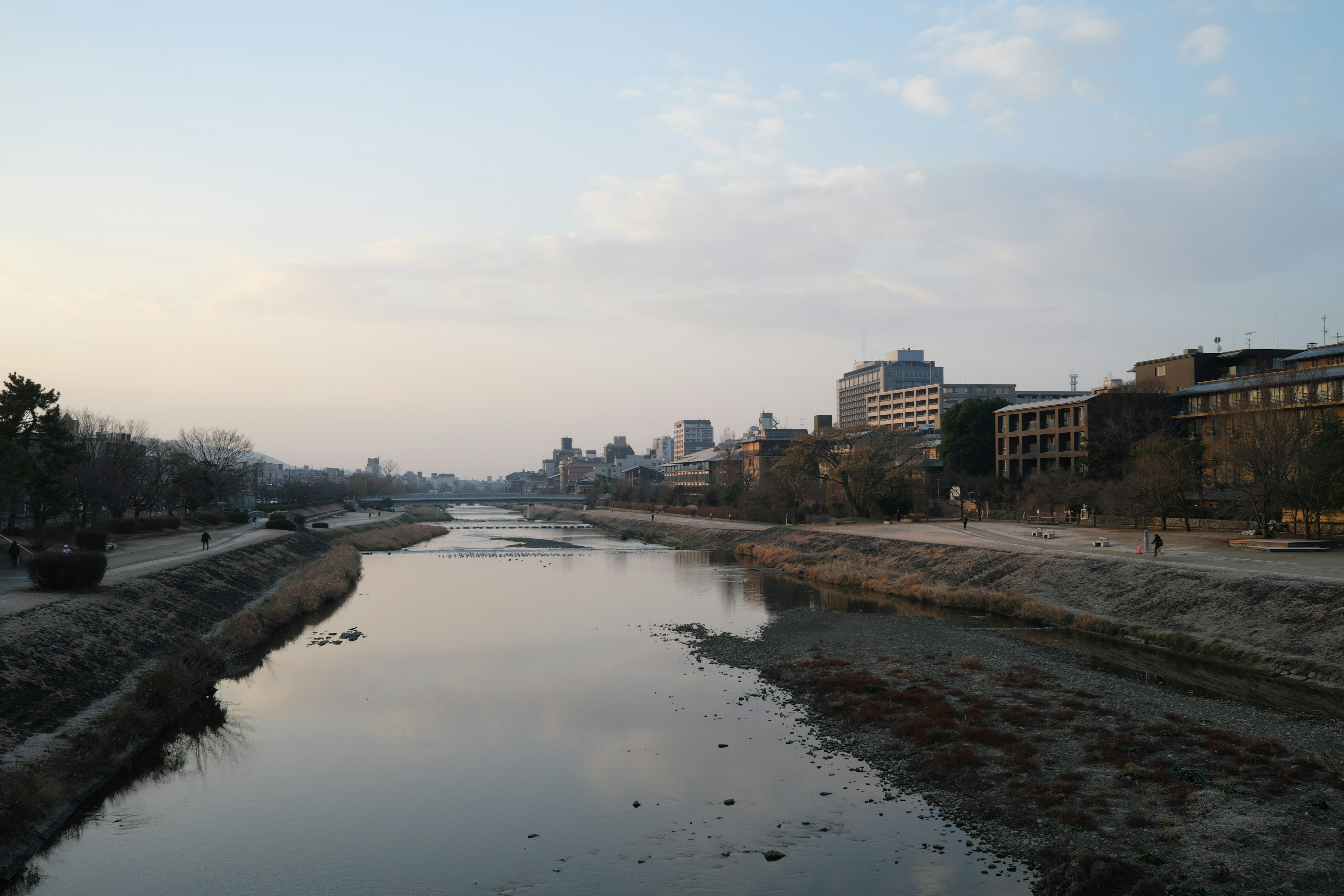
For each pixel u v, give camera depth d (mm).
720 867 21391
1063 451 116938
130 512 135375
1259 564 54625
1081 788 24625
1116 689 35750
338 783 28062
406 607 66938
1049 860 20781
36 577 46531
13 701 30312
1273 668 39062
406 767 29547
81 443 92562
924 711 32781
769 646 48125
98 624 42062
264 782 28234
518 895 20328
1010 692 35500
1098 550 69500
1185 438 99750
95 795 27125
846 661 42750
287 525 122000
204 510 144500
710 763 29203
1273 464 69062
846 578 77500
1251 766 25734
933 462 138250
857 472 126375
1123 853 20516
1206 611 46906
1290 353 114438
